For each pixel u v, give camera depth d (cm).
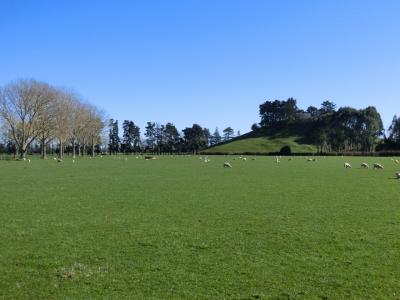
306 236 1934
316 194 3528
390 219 2356
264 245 1777
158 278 1371
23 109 13325
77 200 3191
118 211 2662
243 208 2772
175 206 2869
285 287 1293
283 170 6988
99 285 1311
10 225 2212
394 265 1495
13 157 14888
